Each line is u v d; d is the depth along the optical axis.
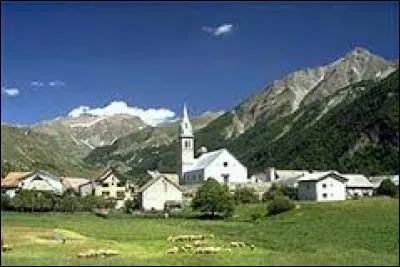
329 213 114.38
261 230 100.00
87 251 62.91
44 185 187.75
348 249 75.25
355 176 186.12
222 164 195.75
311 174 175.88
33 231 87.19
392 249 77.12
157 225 108.12
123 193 193.62
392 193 169.12
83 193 189.75
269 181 196.62
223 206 130.62
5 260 42.47
